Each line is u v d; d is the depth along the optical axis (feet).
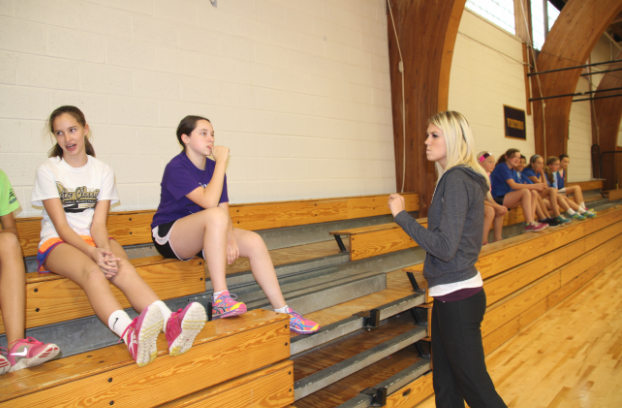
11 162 7.57
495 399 4.81
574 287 14.82
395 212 5.07
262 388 4.86
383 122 15.79
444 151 5.03
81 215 5.44
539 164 16.40
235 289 7.06
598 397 7.32
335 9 13.98
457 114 5.02
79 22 8.38
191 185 5.71
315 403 6.38
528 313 11.46
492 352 9.59
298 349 5.61
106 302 4.31
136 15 9.18
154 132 9.42
